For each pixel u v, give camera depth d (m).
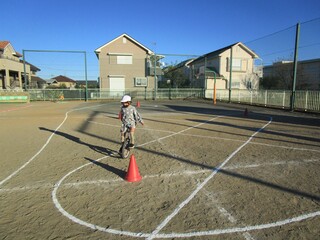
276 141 8.05
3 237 3.11
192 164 5.75
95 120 13.27
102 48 34.47
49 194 4.30
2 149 7.29
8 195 4.28
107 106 22.56
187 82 43.59
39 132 9.91
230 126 11.07
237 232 3.17
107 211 3.71
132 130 6.35
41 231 3.23
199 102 27.72
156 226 3.32
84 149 7.21
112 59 34.78
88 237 3.10
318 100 15.88
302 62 30.39
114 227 3.31
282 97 19.58
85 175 5.16
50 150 7.13
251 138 8.52
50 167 5.67
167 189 4.44
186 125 11.40
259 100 22.86
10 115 15.74
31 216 3.60
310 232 3.16
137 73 35.38
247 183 4.67
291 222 3.38
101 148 7.31
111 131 9.99
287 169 5.39
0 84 34.97
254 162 5.88
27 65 40.62
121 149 6.21
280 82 33.09
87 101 29.89
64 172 5.34
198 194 4.23
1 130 10.42
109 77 34.88
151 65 35.09
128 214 3.62
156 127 10.85
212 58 37.44
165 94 33.12
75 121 12.93
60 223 3.41
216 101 28.64
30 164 5.89
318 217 3.50
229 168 5.48
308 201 3.96
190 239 3.04
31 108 20.75
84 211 3.72
